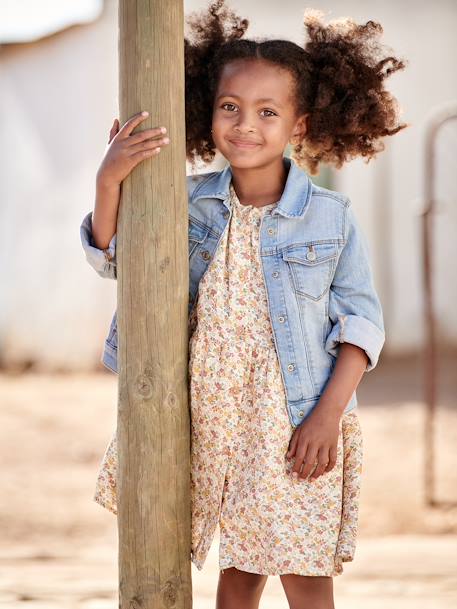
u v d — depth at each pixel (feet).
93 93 43.16
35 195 44.45
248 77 9.30
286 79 9.44
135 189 8.78
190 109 10.25
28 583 15.76
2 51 44.06
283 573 9.07
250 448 9.18
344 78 10.03
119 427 9.02
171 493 8.95
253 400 9.21
